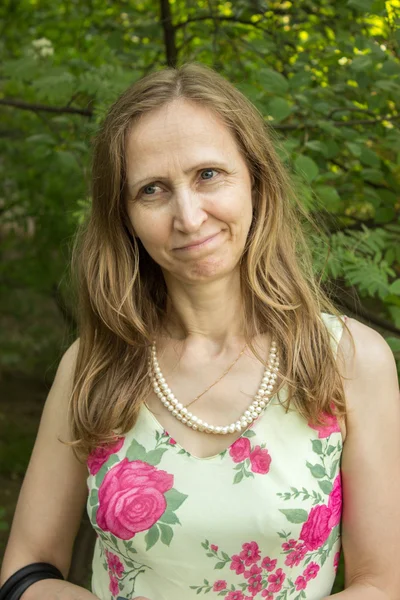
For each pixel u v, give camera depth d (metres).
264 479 1.41
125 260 1.54
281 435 1.43
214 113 1.40
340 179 2.64
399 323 2.08
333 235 2.23
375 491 1.44
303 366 1.45
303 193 2.09
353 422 1.46
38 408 6.09
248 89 2.40
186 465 1.44
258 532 1.39
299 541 1.40
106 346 1.57
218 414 1.47
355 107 2.53
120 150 1.41
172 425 1.48
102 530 1.46
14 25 4.05
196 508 1.40
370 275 2.09
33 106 2.98
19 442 5.47
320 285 1.84
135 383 1.52
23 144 4.21
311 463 1.42
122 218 1.52
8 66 2.89
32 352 6.66
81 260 1.58
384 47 2.40
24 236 4.82
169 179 1.37
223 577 1.42
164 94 1.39
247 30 2.93
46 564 1.61
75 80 2.73
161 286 1.61
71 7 3.70
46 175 4.16
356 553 1.45
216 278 1.43
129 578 1.47
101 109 2.53
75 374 1.57
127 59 3.14
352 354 1.47
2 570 1.62
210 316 1.52
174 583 1.43
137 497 1.43
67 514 1.63
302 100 2.40
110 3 3.55
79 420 1.52
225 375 1.50
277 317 1.49
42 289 4.95
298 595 1.44
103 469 1.48
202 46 3.00
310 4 2.71
